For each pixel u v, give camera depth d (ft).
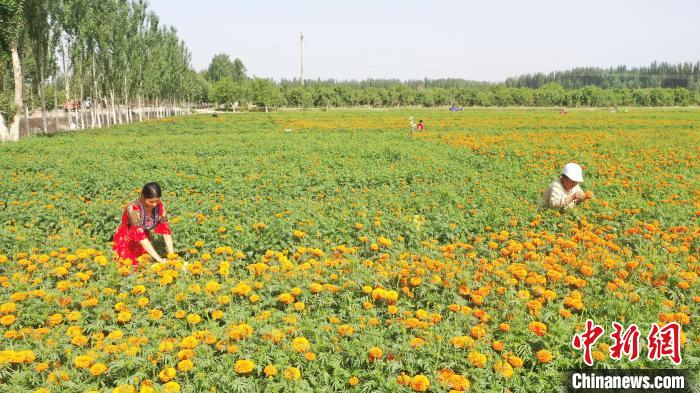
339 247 20.53
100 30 140.26
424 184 41.34
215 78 488.85
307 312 15.87
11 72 109.70
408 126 140.46
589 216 25.91
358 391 12.17
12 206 30.55
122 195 37.96
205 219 27.25
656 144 69.26
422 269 17.38
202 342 13.53
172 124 158.61
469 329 14.26
